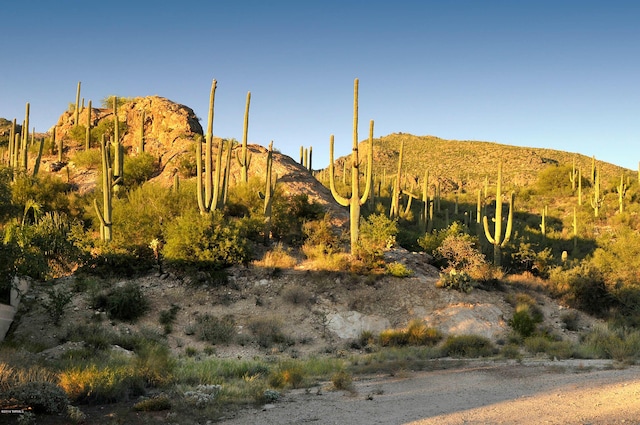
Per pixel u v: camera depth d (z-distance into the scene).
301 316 21.88
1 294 20.19
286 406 10.52
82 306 21.30
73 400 10.63
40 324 19.45
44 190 34.53
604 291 25.80
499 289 25.55
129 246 25.53
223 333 20.00
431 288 24.02
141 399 11.09
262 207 32.19
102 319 20.36
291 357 18.14
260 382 12.75
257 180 34.00
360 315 21.98
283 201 32.41
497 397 10.66
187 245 24.42
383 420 9.17
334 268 24.88
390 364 15.50
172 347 18.88
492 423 8.56
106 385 10.98
